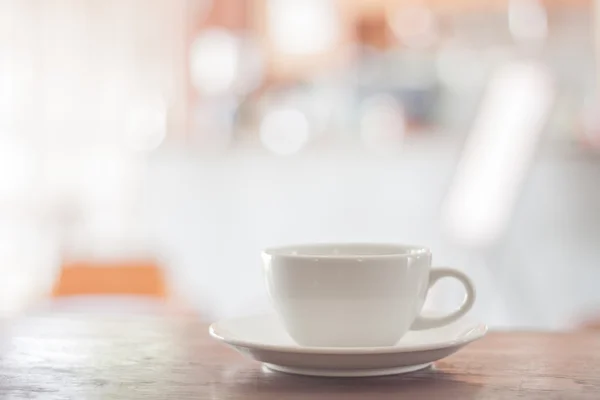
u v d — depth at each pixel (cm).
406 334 72
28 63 429
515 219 366
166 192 399
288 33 434
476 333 67
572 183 363
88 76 436
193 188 396
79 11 433
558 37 424
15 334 87
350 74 424
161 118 433
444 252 376
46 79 431
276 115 406
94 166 441
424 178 379
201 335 86
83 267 234
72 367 71
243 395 60
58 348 79
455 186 375
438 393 60
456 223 372
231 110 412
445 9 425
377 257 64
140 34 439
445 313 74
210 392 61
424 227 379
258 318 78
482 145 377
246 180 391
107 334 87
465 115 402
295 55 434
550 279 366
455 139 382
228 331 71
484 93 399
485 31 428
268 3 436
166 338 84
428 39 428
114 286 234
